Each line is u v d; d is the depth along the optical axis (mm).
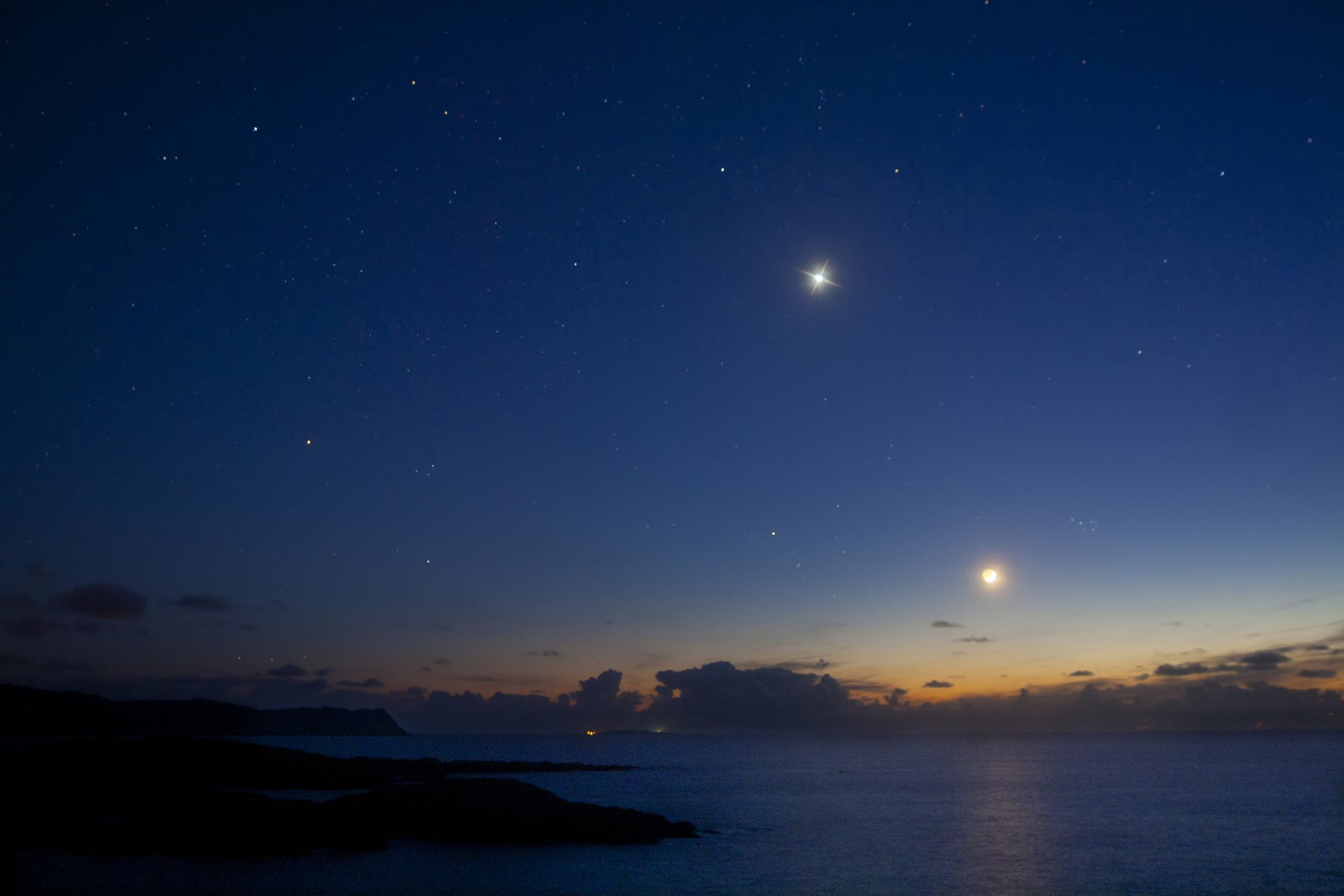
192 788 47750
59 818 35562
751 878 30969
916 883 30766
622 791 75625
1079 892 29297
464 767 81812
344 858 31672
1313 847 39375
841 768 118938
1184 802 61125
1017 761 132500
